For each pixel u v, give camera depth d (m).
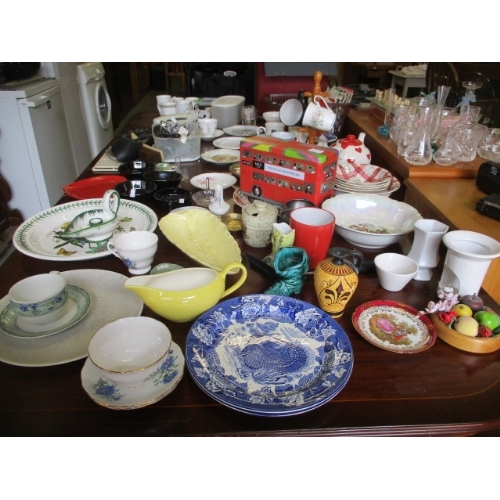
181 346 0.71
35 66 2.62
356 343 0.74
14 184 2.58
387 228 1.10
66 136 2.90
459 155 1.59
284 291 0.84
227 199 1.30
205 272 0.78
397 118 1.80
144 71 6.72
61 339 0.72
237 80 3.27
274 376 0.65
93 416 0.60
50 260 0.97
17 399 0.62
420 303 0.85
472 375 0.68
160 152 1.53
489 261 0.78
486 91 2.56
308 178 1.10
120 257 0.89
